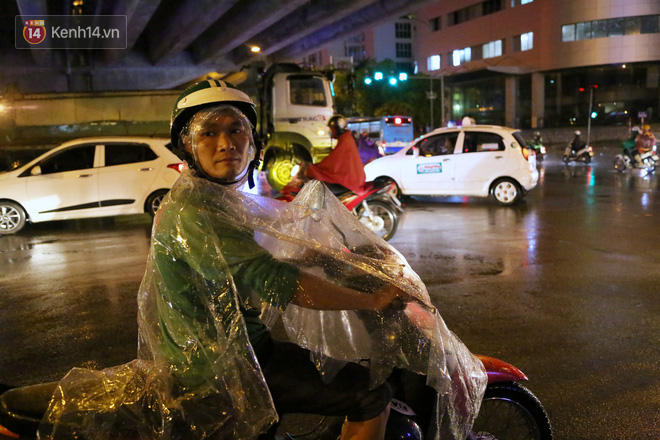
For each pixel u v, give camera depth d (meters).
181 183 1.82
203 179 1.82
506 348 4.42
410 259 7.40
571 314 5.14
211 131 1.86
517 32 59.00
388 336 2.06
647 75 53.56
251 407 1.79
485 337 4.65
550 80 57.47
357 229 2.24
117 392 1.83
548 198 13.34
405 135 35.31
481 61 63.88
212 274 1.73
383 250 2.21
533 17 56.91
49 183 10.23
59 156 10.45
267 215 1.88
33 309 5.67
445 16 68.00
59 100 15.34
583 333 4.68
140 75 30.69
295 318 2.22
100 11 20.23
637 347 4.37
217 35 26.39
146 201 10.63
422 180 13.05
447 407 2.14
